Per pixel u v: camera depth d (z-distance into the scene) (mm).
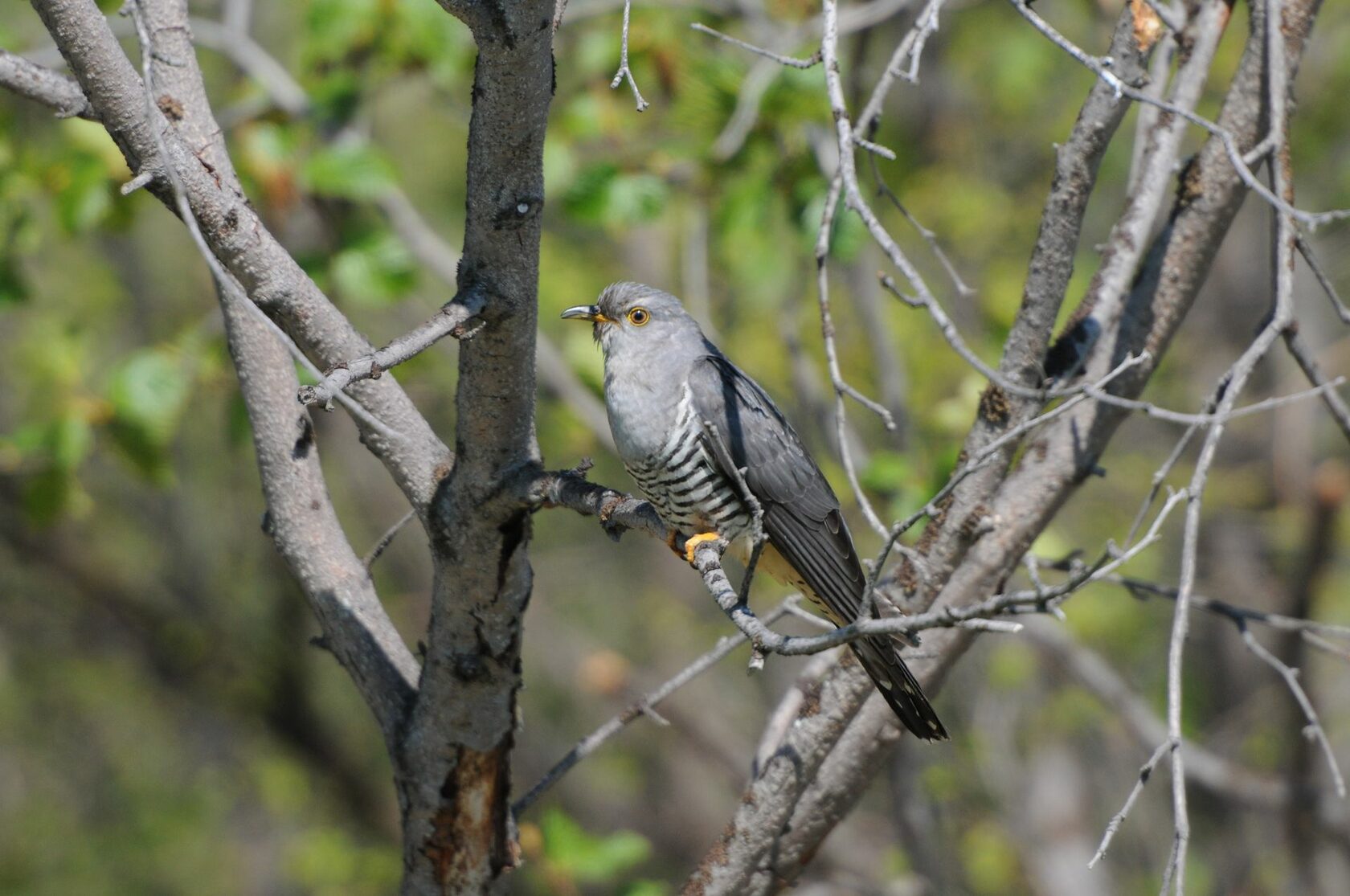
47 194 11703
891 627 4039
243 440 11852
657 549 19438
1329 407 5863
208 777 23453
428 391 15883
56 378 12266
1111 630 16312
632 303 7539
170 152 5324
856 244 10773
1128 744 15750
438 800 6133
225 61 17078
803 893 10500
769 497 7344
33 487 11758
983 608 3922
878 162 14695
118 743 23594
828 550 7406
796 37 10477
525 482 5609
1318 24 17453
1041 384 6227
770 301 13742
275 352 6078
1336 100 17594
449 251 12359
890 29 15391
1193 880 15336
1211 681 16219
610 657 14445
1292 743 12266
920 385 14945
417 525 18094
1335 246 16688
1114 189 17141
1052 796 14633
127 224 11875
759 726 18172
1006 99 17578
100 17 5195
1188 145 14734
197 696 20000
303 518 6254
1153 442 17406
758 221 11000
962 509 6297
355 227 11641
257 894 22688
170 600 20359
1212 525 16000
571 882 8461
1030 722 15117
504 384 5402
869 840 15820
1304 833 12453
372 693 6219
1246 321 15859
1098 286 6574
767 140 11258
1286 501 15008
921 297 4453
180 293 18656
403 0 11609
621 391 7484
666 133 11961
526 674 20328
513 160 5055
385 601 18500
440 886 6254
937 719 5941
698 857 19219
